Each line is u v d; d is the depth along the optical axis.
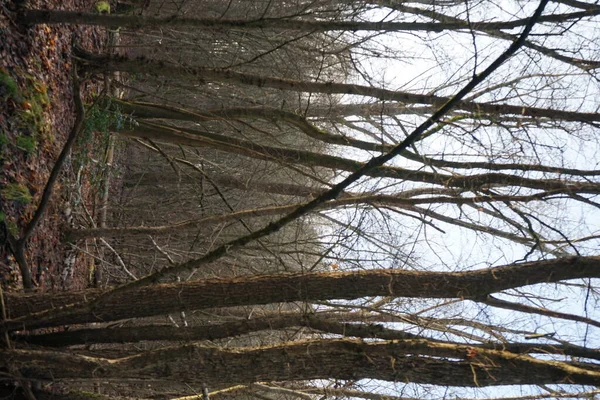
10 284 5.54
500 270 4.92
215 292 5.14
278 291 5.09
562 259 4.83
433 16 6.59
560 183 6.03
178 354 4.59
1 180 5.52
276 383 7.51
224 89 10.88
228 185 10.07
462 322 6.19
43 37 6.64
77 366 4.61
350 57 7.49
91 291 5.36
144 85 11.69
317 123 10.71
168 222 11.52
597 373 4.09
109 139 9.28
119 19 6.36
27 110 5.99
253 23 6.57
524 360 4.27
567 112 6.46
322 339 4.75
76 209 7.95
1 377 4.92
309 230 10.05
